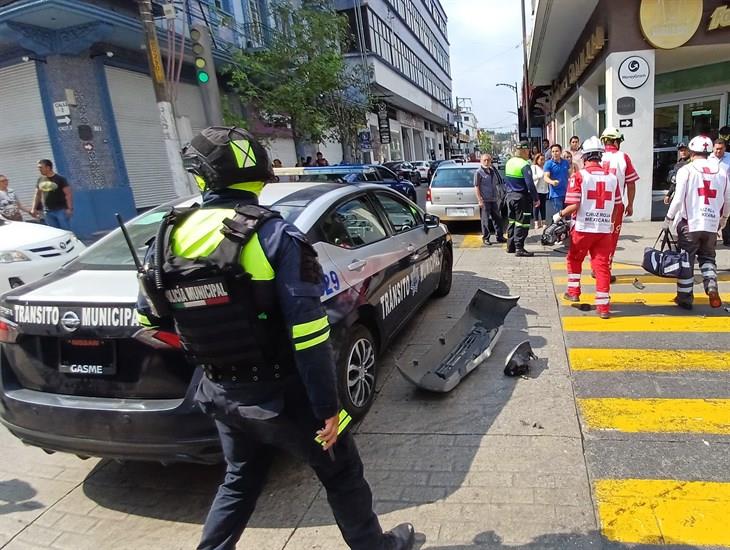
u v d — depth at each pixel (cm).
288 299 174
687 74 1168
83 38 1041
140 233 374
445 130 6962
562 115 2127
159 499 302
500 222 989
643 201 1091
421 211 578
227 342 180
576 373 411
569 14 1197
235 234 171
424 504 274
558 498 270
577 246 545
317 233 356
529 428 338
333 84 1496
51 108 1090
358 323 374
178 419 259
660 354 434
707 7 978
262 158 195
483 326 486
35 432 284
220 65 1385
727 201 516
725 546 231
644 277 672
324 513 278
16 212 890
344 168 531
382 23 3027
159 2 1177
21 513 295
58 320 275
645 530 244
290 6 1478
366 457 322
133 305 265
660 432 323
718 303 529
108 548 264
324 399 177
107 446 271
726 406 348
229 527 206
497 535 248
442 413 368
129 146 1234
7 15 933
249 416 186
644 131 1051
